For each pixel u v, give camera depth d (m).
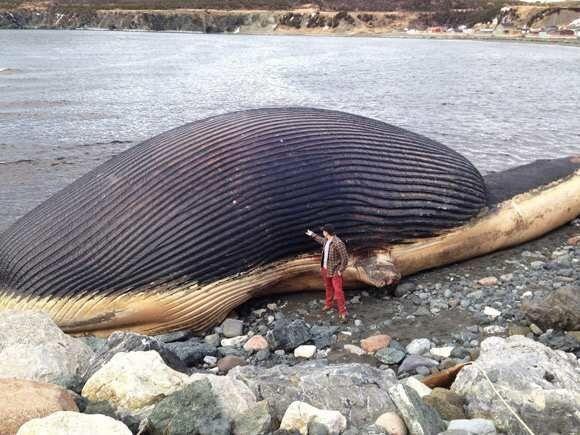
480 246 11.09
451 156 11.02
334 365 6.97
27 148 21.05
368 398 6.03
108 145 21.72
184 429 5.32
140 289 8.98
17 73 48.19
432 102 33.25
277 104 32.12
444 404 5.92
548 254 11.39
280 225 9.52
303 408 5.65
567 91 38.94
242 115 10.20
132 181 9.34
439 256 10.77
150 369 6.04
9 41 107.81
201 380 5.77
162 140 9.85
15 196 15.78
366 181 9.99
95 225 9.11
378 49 92.44
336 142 10.02
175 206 9.16
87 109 29.70
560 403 5.66
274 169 9.52
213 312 9.38
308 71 52.38
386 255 10.22
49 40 114.19
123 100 33.16
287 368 6.83
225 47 96.12
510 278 10.41
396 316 9.42
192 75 48.00
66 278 9.02
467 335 8.60
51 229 9.25
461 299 9.74
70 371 6.68
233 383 5.96
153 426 5.38
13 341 7.06
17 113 28.14
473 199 10.92
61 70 51.66
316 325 9.23
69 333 9.09
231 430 5.43
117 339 7.02
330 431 5.44
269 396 6.05
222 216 9.25
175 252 9.04
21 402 5.35
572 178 12.19
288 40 128.62
